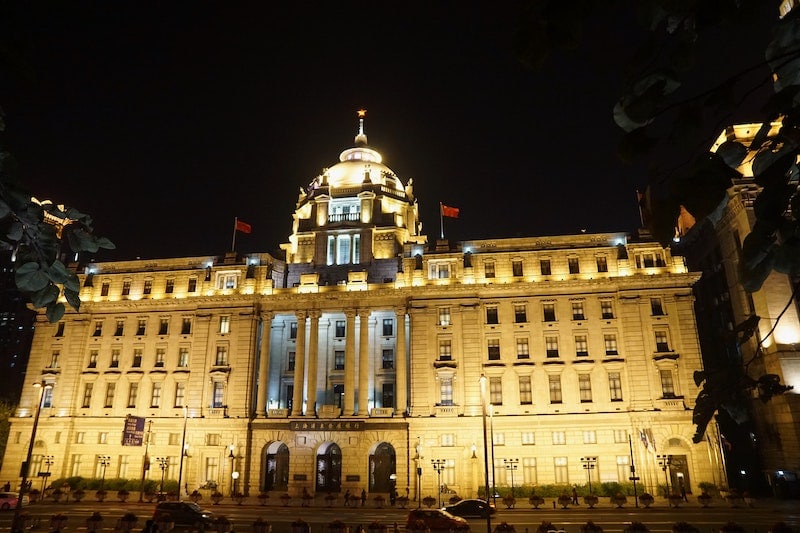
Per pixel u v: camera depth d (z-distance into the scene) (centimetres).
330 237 8706
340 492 7019
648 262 7419
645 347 7031
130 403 7869
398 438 7088
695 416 539
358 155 10488
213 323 7912
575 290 7394
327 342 8006
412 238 9338
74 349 8106
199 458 7375
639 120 399
